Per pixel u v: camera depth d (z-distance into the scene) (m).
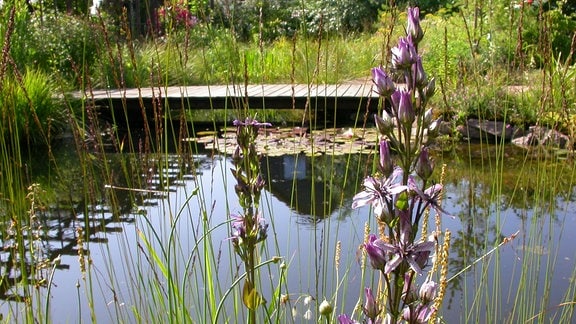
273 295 2.37
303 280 3.81
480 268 4.01
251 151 1.89
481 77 8.15
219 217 5.18
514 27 9.27
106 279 4.09
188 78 11.94
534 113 7.46
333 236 4.64
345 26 18.62
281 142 8.24
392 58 1.39
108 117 10.32
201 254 4.19
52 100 8.62
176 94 9.93
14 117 3.32
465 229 4.79
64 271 4.23
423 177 1.39
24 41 10.10
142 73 11.61
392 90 1.41
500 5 9.77
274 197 6.04
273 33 16.72
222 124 10.14
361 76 11.73
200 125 10.12
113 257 4.41
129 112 10.37
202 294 3.55
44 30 10.75
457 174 6.45
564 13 11.30
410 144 1.42
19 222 3.22
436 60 9.42
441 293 2.16
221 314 3.24
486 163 6.83
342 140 8.24
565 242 4.46
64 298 3.83
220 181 6.38
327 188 6.30
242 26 16.00
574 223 4.87
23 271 2.85
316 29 16.52
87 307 3.68
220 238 4.64
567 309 3.06
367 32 17.09
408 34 1.40
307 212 5.41
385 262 1.39
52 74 9.26
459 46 9.34
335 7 19.11
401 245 1.37
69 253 4.53
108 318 3.52
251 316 1.94
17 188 3.46
